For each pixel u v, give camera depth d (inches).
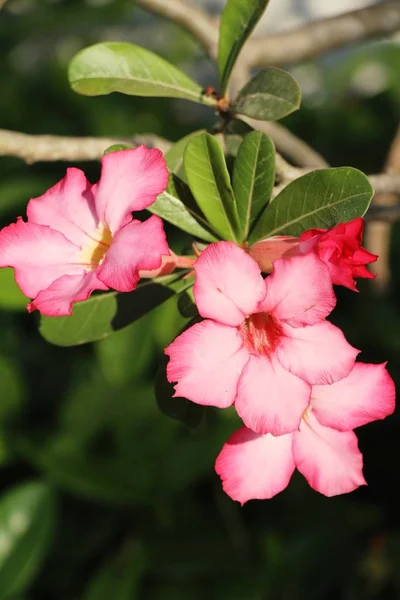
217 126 21.9
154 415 33.0
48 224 20.4
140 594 31.9
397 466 37.1
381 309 36.5
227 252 19.3
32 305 19.8
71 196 20.5
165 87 21.9
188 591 31.7
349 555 34.1
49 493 31.2
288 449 20.4
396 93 45.0
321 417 20.5
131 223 19.2
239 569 31.9
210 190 20.5
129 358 33.1
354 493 37.2
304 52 29.5
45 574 33.2
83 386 33.9
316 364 19.5
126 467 32.1
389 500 36.9
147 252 18.9
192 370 19.2
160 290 21.4
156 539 32.3
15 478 35.0
